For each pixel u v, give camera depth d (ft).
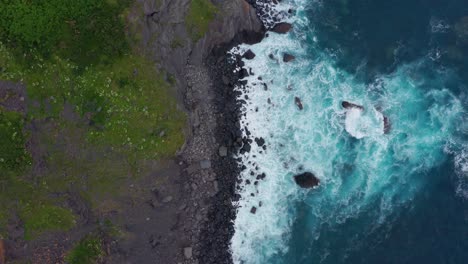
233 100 144.56
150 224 131.44
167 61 136.36
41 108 121.39
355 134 146.72
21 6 120.88
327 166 144.66
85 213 124.77
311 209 142.20
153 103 127.95
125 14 124.98
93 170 124.26
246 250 138.41
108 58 124.06
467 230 138.21
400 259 136.98
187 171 136.67
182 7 136.15
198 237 135.74
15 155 118.93
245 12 145.48
